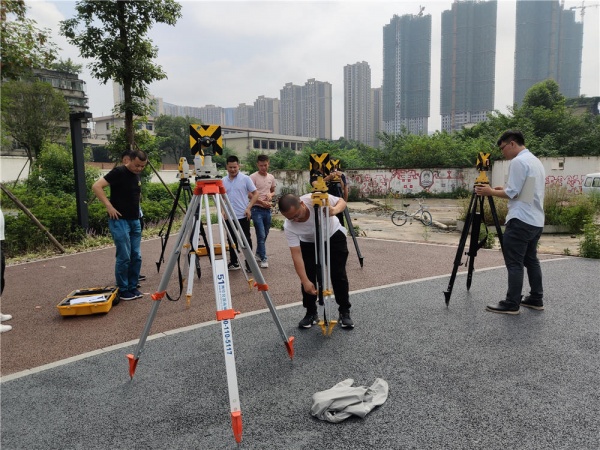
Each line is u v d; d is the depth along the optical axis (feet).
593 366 10.53
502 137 14.87
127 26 38.91
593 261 23.13
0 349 12.64
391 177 86.17
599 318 13.96
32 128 112.98
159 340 12.84
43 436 8.22
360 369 10.64
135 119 44.65
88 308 15.28
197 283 19.77
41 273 22.85
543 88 107.65
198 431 8.25
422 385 9.77
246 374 10.53
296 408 8.97
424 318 14.25
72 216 32.17
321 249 12.01
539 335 12.58
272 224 40.88
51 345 12.84
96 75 39.73
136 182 17.33
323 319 13.73
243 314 15.08
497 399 9.10
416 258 24.66
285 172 87.10
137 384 10.16
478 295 16.84
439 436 7.89
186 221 9.57
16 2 28.84
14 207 48.19
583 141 90.94
